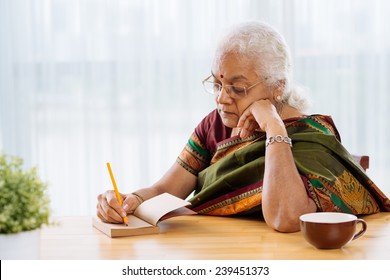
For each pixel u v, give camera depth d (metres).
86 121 4.29
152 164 4.31
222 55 2.10
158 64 4.25
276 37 2.14
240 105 2.13
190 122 4.27
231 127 2.20
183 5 4.22
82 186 4.34
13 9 4.27
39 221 1.38
